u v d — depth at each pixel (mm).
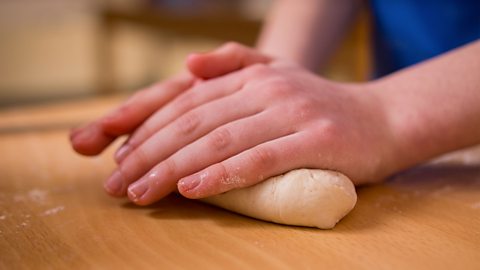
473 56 349
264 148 296
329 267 256
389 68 547
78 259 265
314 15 485
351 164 311
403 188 349
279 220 296
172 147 312
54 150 450
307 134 302
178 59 1500
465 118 330
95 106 628
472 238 283
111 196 327
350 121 319
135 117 340
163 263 260
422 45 515
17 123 544
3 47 1302
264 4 1193
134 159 314
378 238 283
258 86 327
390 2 522
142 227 298
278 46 467
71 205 330
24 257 267
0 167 406
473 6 482
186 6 1189
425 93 341
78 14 1373
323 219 291
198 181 290
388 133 329
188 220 306
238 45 377
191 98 335
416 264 259
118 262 261
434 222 301
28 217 312
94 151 345
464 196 335
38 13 1343
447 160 403
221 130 305
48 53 1363
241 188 303
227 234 288
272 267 256
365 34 655
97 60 1162
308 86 335
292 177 294
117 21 998
